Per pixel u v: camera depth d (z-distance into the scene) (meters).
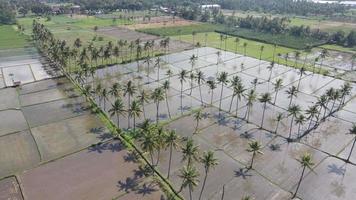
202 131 96.81
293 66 161.12
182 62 163.38
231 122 103.06
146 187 72.38
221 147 88.69
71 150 85.75
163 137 74.25
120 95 119.12
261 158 84.25
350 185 75.12
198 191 71.56
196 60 167.12
